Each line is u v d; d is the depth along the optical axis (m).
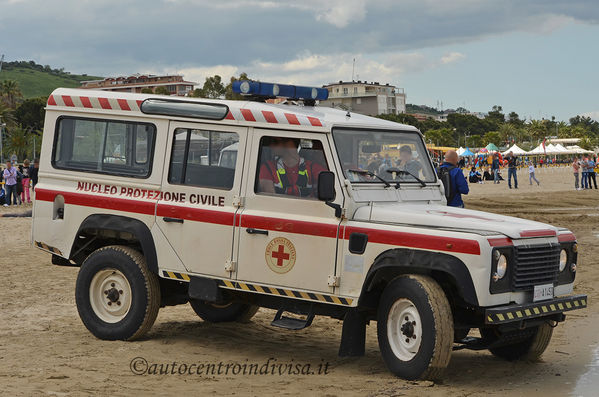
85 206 8.43
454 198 10.46
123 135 8.29
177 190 7.88
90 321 8.42
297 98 8.05
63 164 8.67
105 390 6.37
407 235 6.59
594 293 11.45
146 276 8.07
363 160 7.33
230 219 7.49
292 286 7.16
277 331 9.27
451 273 6.32
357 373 7.16
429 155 8.02
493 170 46.28
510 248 6.49
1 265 14.34
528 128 185.75
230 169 7.60
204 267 7.66
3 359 7.53
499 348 7.82
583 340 8.60
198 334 8.91
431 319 6.43
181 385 6.64
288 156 7.30
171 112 7.96
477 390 6.53
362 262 6.81
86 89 8.73
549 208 27.00
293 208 7.21
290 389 6.52
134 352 7.84
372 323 9.73
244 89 7.73
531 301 6.71
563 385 6.73
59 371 7.01
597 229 19.98
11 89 149.75
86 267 8.37
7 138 104.06
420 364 6.53
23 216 23.20
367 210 7.00
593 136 191.25
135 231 8.02
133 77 138.25
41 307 10.59
